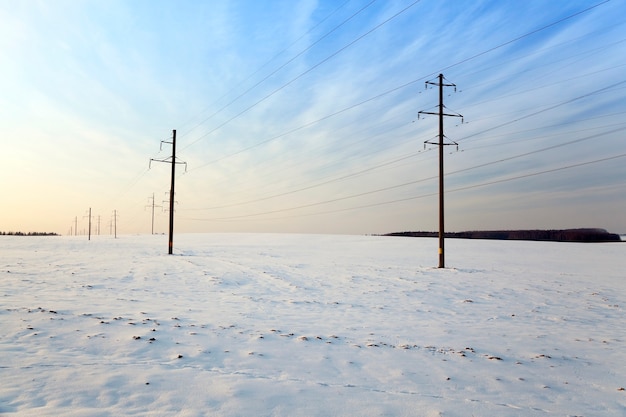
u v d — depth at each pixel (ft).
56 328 26.68
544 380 21.18
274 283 62.34
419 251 156.66
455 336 30.83
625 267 99.96
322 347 26.00
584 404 17.89
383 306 44.21
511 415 16.20
